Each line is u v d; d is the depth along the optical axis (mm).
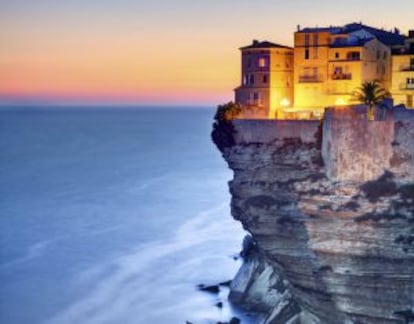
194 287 82250
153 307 75875
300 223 63031
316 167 64000
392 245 57156
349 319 60281
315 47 79312
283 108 82500
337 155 61281
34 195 147625
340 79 78188
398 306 57812
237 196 69125
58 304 76938
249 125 69062
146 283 84000
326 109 62875
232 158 69875
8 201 139375
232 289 76812
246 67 83875
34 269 89875
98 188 159250
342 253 58875
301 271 63594
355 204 59062
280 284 72688
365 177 60312
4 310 74875
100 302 77562
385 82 80562
